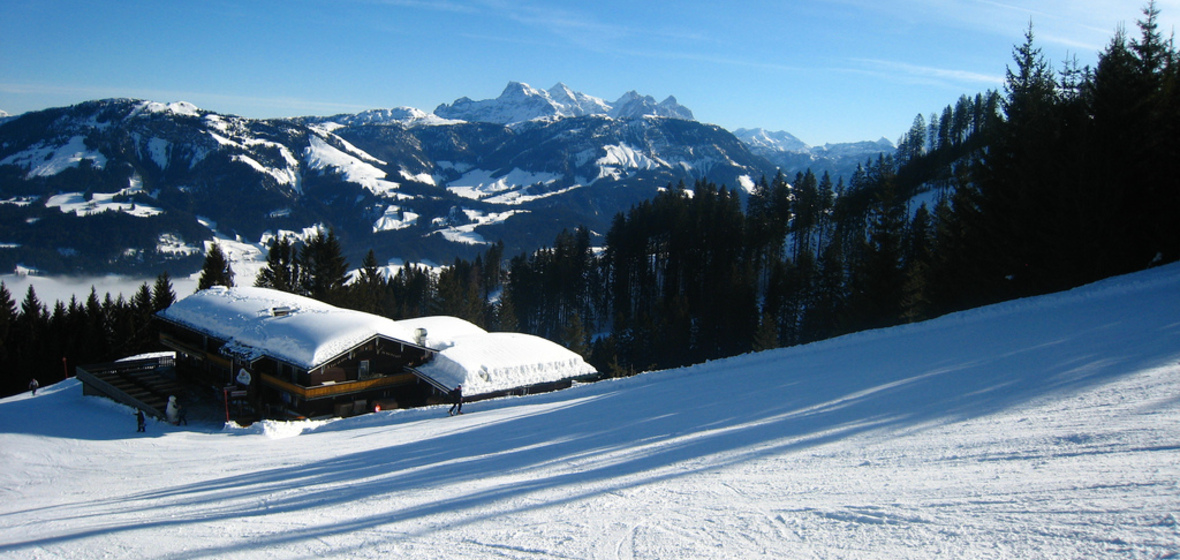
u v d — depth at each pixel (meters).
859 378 16.64
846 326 44.19
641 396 20.41
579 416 18.28
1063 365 13.39
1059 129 30.67
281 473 15.32
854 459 8.77
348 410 36.69
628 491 8.37
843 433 10.67
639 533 6.34
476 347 40.38
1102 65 29.03
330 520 8.45
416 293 104.56
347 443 20.42
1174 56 27.97
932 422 10.46
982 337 19.52
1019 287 31.09
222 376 42.25
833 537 5.66
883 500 6.60
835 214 88.38
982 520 5.55
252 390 37.66
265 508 10.12
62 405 37.22
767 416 13.57
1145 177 27.19
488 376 37.44
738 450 10.46
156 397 38.75
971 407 11.11
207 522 9.09
